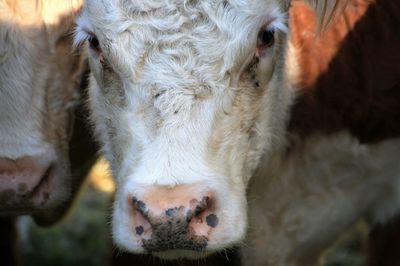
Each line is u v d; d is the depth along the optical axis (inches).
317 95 341.4
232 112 284.8
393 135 346.6
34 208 327.9
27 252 469.1
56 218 375.6
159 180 271.7
